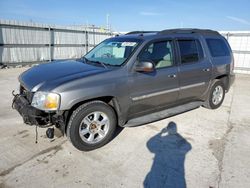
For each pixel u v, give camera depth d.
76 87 3.15
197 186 2.76
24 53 13.13
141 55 3.85
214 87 5.41
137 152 3.50
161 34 4.29
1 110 5.14
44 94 3.07
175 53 4.41
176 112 4.49
